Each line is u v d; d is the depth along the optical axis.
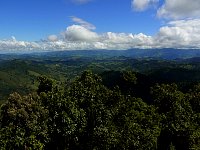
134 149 58.44
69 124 56.41
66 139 57.19
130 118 66.00
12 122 55.44
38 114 56.75
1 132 52.25
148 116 72.81
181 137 76.62
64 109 58.53
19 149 50.41
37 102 59.50
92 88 65.31
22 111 55.94
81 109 58.78
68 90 64.44
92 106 60.06
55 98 60.03
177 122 80.38
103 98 64.38
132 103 79.12
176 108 87.75
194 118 87.50
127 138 58.03
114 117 62.03
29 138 51.38
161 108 102.56
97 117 59.22
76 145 57.97
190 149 73.12
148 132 63.88
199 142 73.25
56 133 56.50
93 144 57.06
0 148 49.53
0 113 59.38
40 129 55.00
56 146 57.12
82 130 57.72
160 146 76.62
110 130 57.59
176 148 76.81
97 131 56.56
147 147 61.84
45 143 55.31
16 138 50.59
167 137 77.94
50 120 56.81
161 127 80.00
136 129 61.44
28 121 54.94
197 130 77.50
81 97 62.19
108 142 56.31
